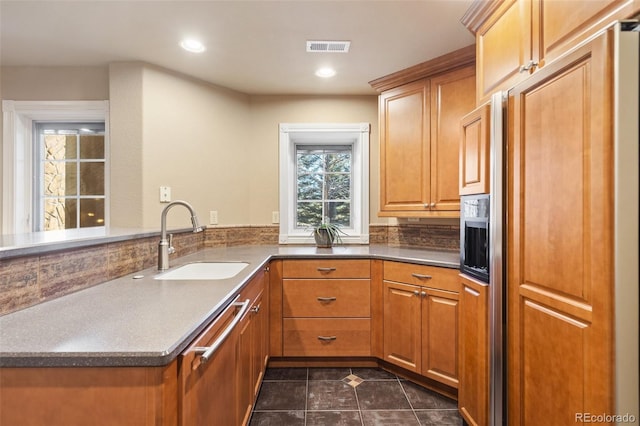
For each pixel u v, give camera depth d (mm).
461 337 1697
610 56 835
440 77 2260
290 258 2344
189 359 830
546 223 1100
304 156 3199
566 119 998
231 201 2857
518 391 1259
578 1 1068
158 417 724
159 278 1483
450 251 2482
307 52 2209
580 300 955
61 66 2436
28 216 2537
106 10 1755
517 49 1387
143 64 2340
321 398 1972
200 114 2650
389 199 2514
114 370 726
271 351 2332
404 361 2154
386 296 2264
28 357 719
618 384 835
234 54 2240
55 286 1129
